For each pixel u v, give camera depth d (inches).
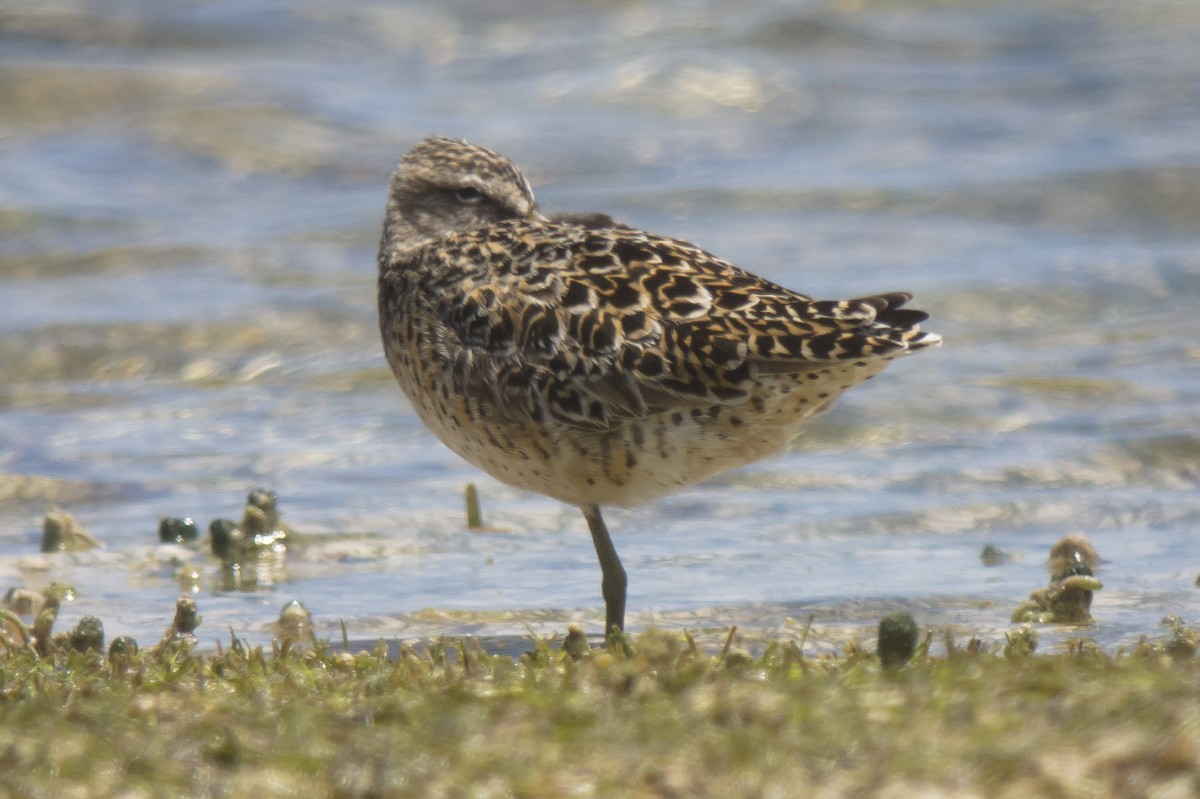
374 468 595.5
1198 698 239.3
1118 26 1378.0
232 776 230.8
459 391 380.5
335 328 756.6
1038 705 242.2
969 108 1172.5
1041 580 445.1
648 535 510.6
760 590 438.6
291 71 1270.9
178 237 896.3
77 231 918.4
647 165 1051.3
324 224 922.1
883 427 625.6
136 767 233.6
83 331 743.7
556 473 375.2
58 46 1305.4
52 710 261.3
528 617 413.4
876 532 512.7
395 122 1133.1
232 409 673.6
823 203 950.4
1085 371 689.0
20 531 534.0
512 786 221.6
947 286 800.3
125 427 650.8
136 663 313.7
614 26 1406.3
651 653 285.0
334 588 452.4
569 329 361.4
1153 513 525.7
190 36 1357.0
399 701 259.1
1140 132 1090.1
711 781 220.1
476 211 424.8
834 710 243.3
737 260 852.6
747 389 347.9
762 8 1424.7
